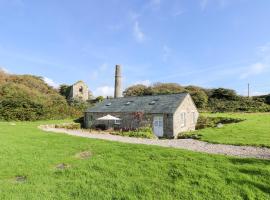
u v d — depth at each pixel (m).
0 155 12.75
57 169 10.99
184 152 13.16
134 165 11.34
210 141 17.78
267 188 9.02
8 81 61.81
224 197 8.62
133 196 8.64
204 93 60.81
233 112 49.28
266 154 13.25
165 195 8.74
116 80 50.16
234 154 13.29
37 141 17.00
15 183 9.40
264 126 24.30
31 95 50.22
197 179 9.77
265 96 59.03
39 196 8.40
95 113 37.03
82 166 11.32
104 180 9.80
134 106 33.72
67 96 69.38
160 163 11.43
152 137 23.91
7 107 39.62
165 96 33.62
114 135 24.17
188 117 32.28
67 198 8.40
